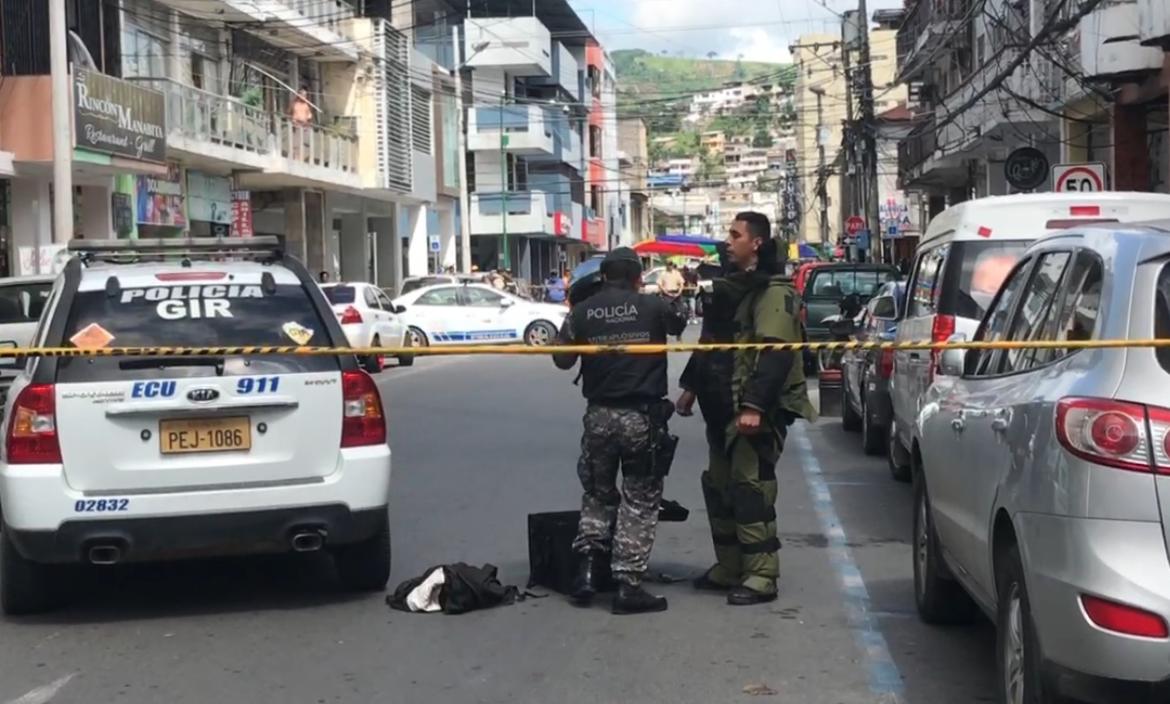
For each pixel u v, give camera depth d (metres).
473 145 56.31
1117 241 4.66
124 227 26.33
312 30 33.66
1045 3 24.33
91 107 22.22
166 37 28.47
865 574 7.87
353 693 5.69
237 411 6.62
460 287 29.58
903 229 57.59
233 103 29.45
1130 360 4.14
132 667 6.11
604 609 7.07
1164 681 3.88
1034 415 4.48
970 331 9.23
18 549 6.50
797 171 88.69
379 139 39.47
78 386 6.46
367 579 7.35
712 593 7.42
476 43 55.34
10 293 15.26
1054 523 4.17
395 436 14.48
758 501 7.11
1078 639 4.02
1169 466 3.95
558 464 12.18
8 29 21.92
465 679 5.87
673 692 5.66
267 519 6.62
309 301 7.15
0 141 21.62
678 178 104.62
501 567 8.05
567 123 64.62
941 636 6.50
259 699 5.62
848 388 14.45
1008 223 9.67
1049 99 24.84
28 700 5.66
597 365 6.89
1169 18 16.80
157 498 6.47
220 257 7.75
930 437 6.36
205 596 7.45
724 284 6.94
